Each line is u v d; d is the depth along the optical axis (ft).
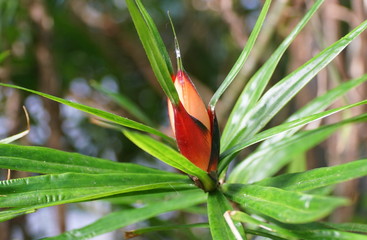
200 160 2.13
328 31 3.28
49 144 3.76
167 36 5.39
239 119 2.30
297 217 1.80
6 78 4.00
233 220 2.01
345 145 3.35
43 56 3.92
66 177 2.13
